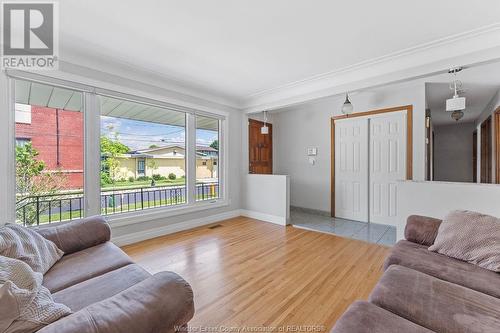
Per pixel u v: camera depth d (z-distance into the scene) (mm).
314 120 4832
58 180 2572
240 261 2516
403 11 1836
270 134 5445
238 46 2432
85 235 1843
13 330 820
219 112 4215
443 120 5773
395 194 3791
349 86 3104
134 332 807
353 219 4273
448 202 2512
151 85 3270
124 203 3133
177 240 3178
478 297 1129
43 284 1322
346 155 4355
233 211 4535
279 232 3562
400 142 3732
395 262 1620
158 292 969
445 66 2346
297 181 5148
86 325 770
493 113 3826
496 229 1562
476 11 1821
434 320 1003
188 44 2389
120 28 2104
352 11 1846
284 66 2910
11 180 2217
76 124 2682
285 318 1615
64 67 2498
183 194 3801
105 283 1324
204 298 1840
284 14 1895
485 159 4680
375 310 1053
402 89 3676
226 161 4375
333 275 2213
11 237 1430
